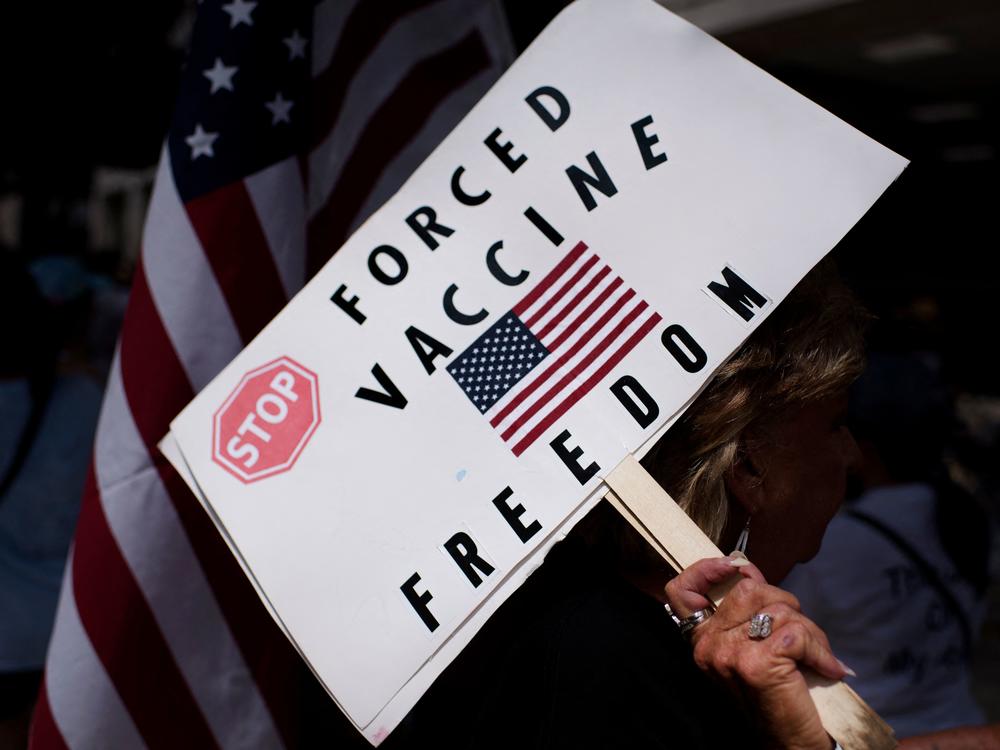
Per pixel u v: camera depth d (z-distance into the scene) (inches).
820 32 234.5
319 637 51.4
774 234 50.8
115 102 181.5
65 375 128.7
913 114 348.2
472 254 54.6
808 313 51.0
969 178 370.9
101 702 71.6
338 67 83.2
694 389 49.1
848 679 94.7
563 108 55.3
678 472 50.6
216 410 55.6
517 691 49.0
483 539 50.3
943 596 96.6
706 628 43.8
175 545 73.5
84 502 73.7
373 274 55.7
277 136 77.3
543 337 52.4
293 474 53.7
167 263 74.5
